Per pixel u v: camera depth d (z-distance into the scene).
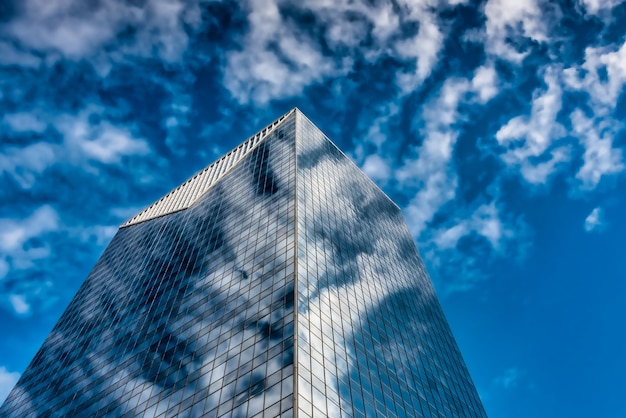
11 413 80.12
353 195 103.06
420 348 74.56
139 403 55.94
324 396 42.47
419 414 56.59
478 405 78.94
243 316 55.91
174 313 70.06
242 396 43.50
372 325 64.69
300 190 77.81
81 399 67.62
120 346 73.19
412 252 113.88
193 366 54.34
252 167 101.94
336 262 69.19
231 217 86.25
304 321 49.69
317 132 113.62
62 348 88.75
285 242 64.69
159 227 111.56
